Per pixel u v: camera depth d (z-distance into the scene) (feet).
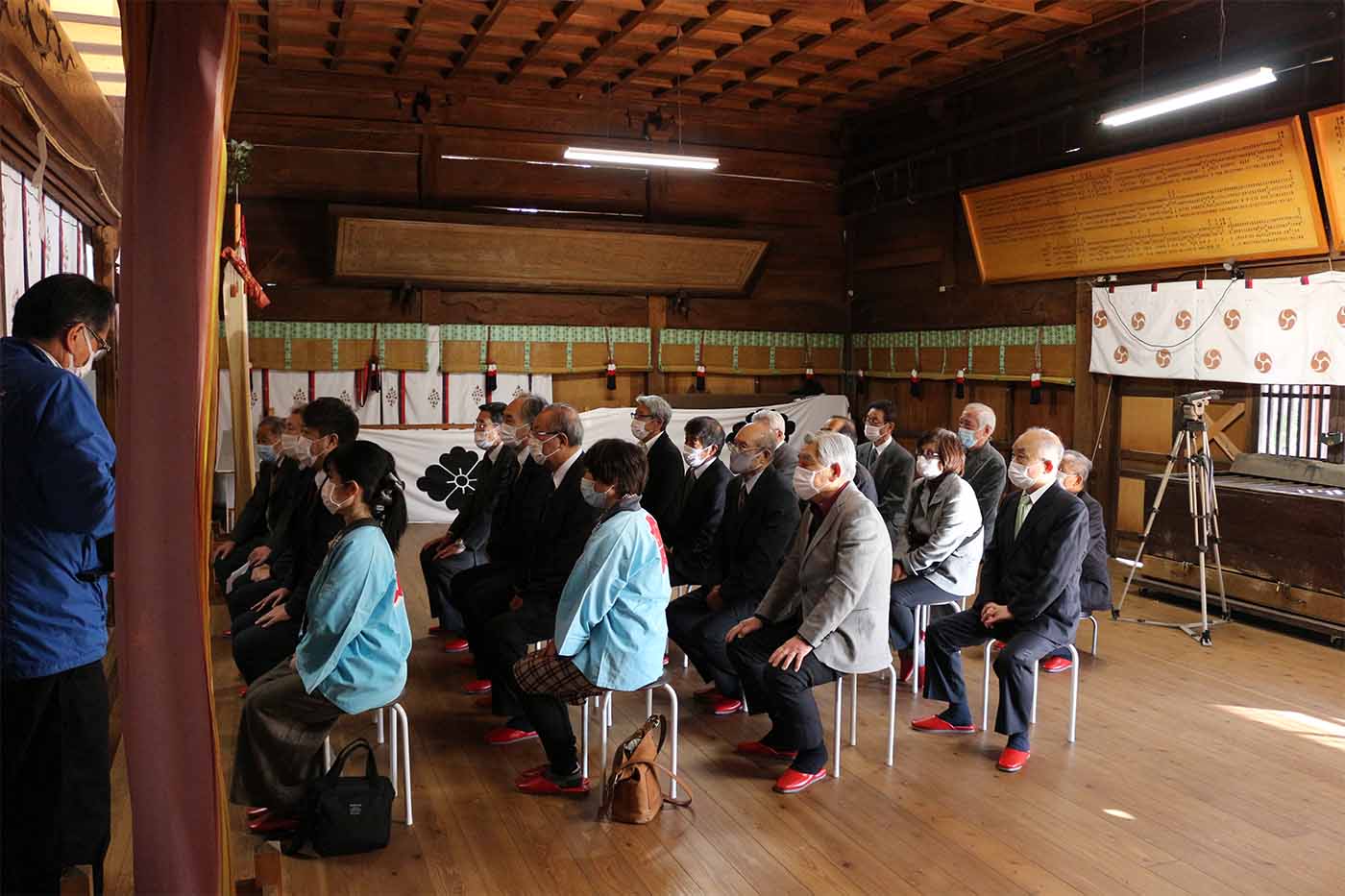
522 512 15.49
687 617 15.19
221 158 7.04
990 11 25.52
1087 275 27.89
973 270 32.09
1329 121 20.97
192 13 6.77
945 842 11.21
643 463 11.89
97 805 8.34
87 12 13.38
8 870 7.85
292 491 16.81
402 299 32.99
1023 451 14.12
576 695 12.02
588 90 33.86
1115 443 27.84
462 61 30.04
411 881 10.27
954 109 32.58
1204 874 10.55
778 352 37.86
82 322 8.32
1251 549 20.65
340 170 32.17
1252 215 23.08
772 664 12.39
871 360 37.37
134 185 6.79
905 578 16.51
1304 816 11.96
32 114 10.55
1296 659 18.47
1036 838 11.33
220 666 16.85
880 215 36.37
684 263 35.09
